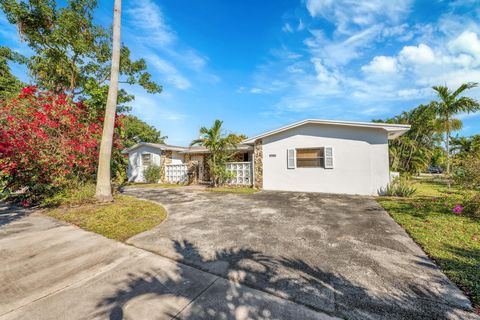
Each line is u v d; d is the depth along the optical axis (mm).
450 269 2520
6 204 6656
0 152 5488
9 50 13594
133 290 2221
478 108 10625
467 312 1808
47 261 2910
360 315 1794
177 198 7969
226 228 4285
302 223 4590
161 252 3170
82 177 7418
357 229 4125
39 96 7020
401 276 2412
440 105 11641
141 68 13953
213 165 11289
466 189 5461
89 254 3123
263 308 1911
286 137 10055
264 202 7059
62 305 1994
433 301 1963
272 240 3604
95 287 2285
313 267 2654
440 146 17719
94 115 8328
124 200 7266
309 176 9578
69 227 4410
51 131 6727
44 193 6535
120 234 3967
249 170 11320
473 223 4309
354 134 8805
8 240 3693
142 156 16125
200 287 2260
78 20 12547
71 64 14039
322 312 1844
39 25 11961
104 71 15562
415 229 3979
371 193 8453
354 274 2471
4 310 1929
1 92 13375
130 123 23844
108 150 6863
